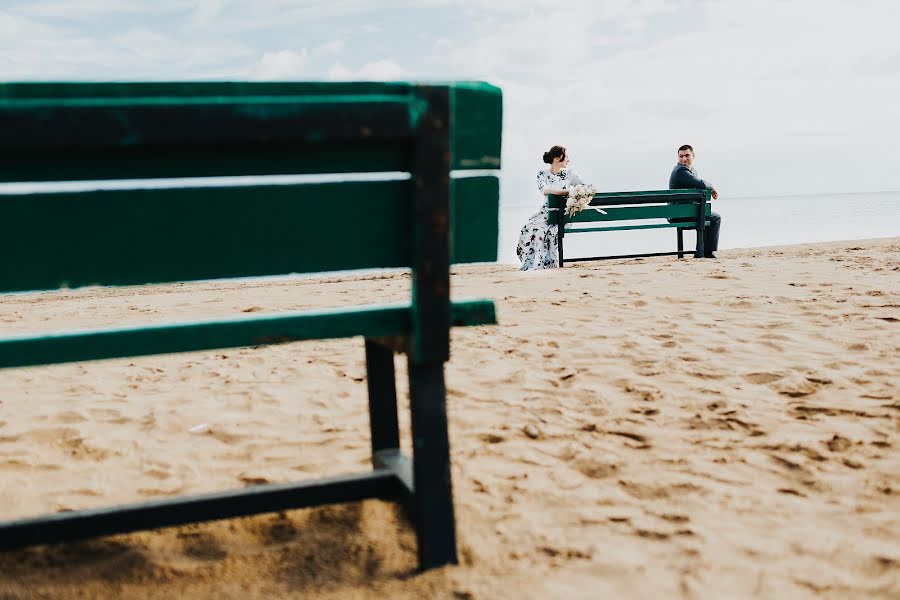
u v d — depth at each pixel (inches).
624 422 124.0
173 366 185.9
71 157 55.4
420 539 73.2
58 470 111.1
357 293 325.1
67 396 157.9
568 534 82.6
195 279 61.7
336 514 88.9
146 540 83.7
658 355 169.0
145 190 58.8
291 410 139.8
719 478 98.5
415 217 64.5
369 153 63.5
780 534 81.6
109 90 57.8
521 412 131.4
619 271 374.9
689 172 478.0
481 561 75.6
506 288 313.6
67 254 58.0
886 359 155.5
